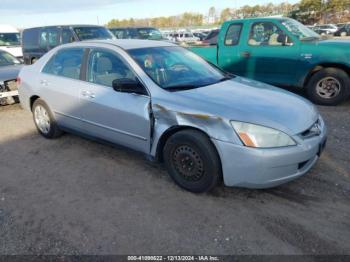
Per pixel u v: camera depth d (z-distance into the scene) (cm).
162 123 347
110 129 408
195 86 379
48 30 1161
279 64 702
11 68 768
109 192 358
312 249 264
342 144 463
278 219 302
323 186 355
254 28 729
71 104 452
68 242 280
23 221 311
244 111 315
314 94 677
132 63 388
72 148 487
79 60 450
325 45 645
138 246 273
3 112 714
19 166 433
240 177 311
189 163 339
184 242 276
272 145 303
